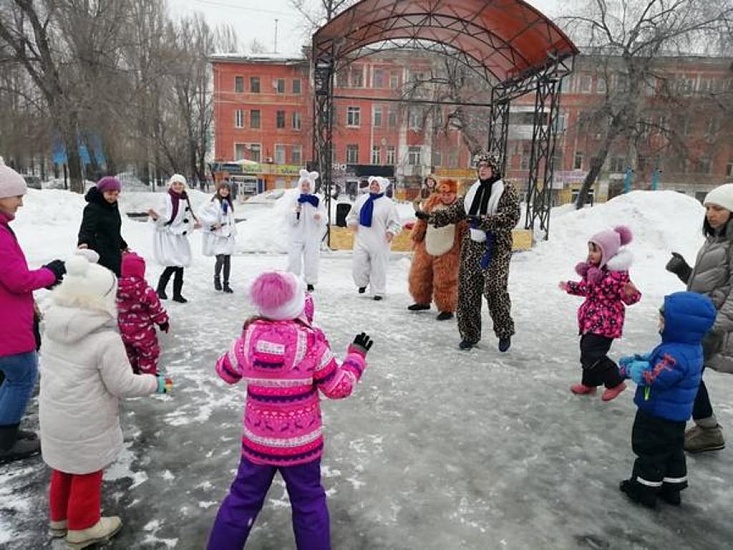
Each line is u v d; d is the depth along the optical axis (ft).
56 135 84.79
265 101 153.28
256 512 7.70
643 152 91.91
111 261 18.01
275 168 150.71
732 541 8.89
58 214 44.04
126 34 89.10
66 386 7.95
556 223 44.86
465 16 39.99
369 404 13.75
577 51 37.09
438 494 9.97
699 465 11.36
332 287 28.48
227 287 25.84
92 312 8.02
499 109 50.37
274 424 7.44
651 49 73.41
